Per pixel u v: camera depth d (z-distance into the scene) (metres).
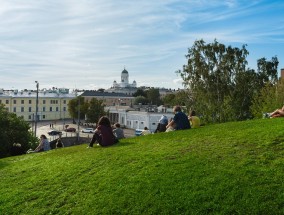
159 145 16.41
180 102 76.06
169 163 13.12
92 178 13.21
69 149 20.59
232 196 10.12
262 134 15.02
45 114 162.75
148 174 12.43
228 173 11.42
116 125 24.39
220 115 67.56
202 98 72.25
